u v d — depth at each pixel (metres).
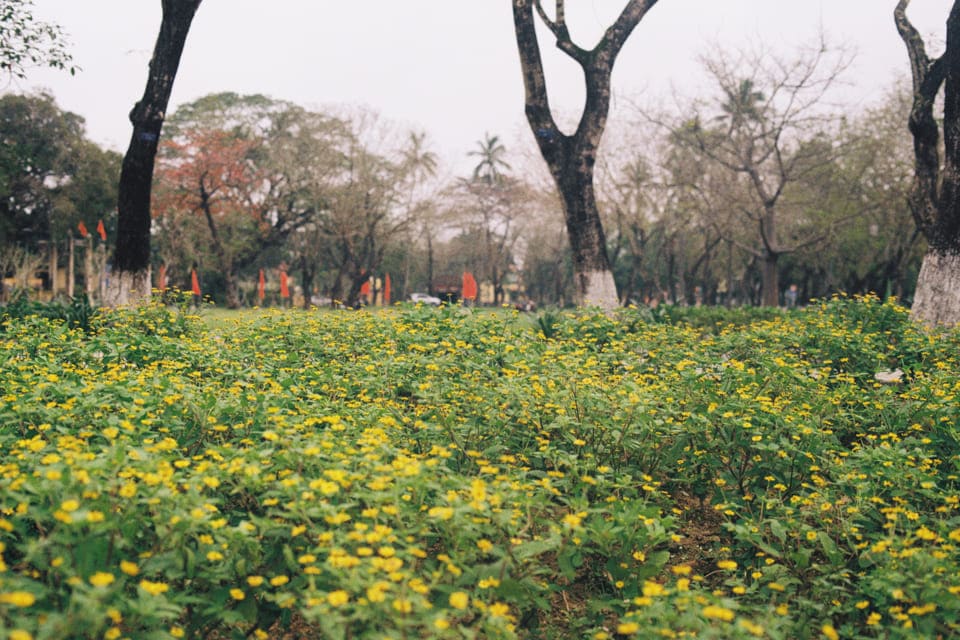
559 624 3.59
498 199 52.22
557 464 4.25
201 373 6.07
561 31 13.21
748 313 17.03
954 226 10.66
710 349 8.48
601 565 3.88
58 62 13.59
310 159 39.25
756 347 8.47
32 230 40.97
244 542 2.86
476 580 3.02
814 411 5.33
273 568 3.04
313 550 2.81
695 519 4.79
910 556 3.16
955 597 2.89
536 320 11.48
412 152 39.28
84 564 2.47
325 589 2.83
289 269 53.12
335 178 39.19
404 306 9.51
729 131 26.48
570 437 4.42
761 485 4.46
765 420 4.38
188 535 2.77
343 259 42.47
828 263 42.16
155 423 4.09
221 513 3.39
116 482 2.70
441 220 43.53
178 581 3.02
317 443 3.39
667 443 4.67
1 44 13.12
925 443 4.79
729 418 4.49
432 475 3.16
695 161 30.62
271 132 44.78
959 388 5.42
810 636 3.20
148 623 2.37
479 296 57.16
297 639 3.21
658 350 8.05
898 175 28.56
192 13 12.29
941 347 7.97
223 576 2.82
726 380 5.65
